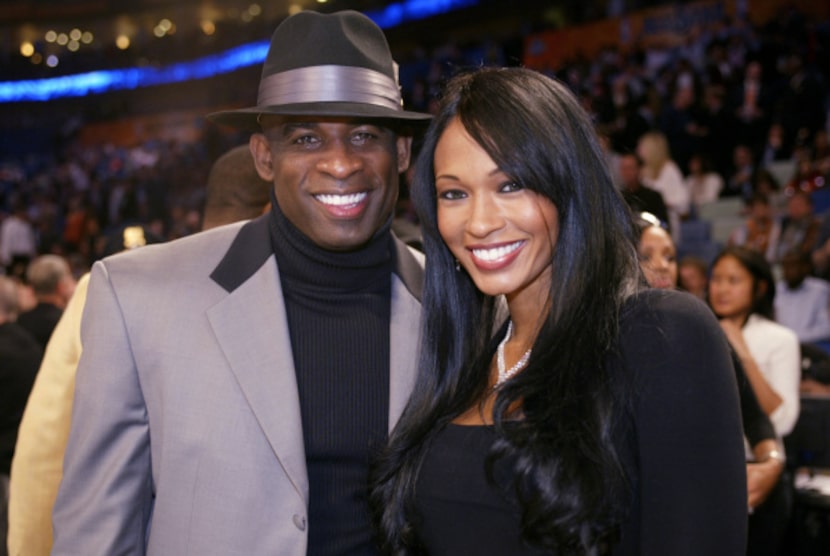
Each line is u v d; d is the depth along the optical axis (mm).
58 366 1852
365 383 1613
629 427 1288
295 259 1624
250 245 1650
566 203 1354
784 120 7676
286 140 1579
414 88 12477
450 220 1404
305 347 1604
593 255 1353
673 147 8016
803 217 6387
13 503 1877
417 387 1564
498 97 1340
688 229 7363
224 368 1518
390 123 1631
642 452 1259
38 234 14766
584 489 1246
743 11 9062
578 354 1322
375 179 1601
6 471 3412
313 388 1586
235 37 18531
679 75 8375
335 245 1594
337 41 1591
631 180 5289
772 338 2977
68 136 20047
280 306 1584
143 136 19031
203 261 1621
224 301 1559
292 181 1576
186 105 19422
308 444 1557
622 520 1283
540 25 12414
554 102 1348
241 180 2209
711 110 7930
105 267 1582
